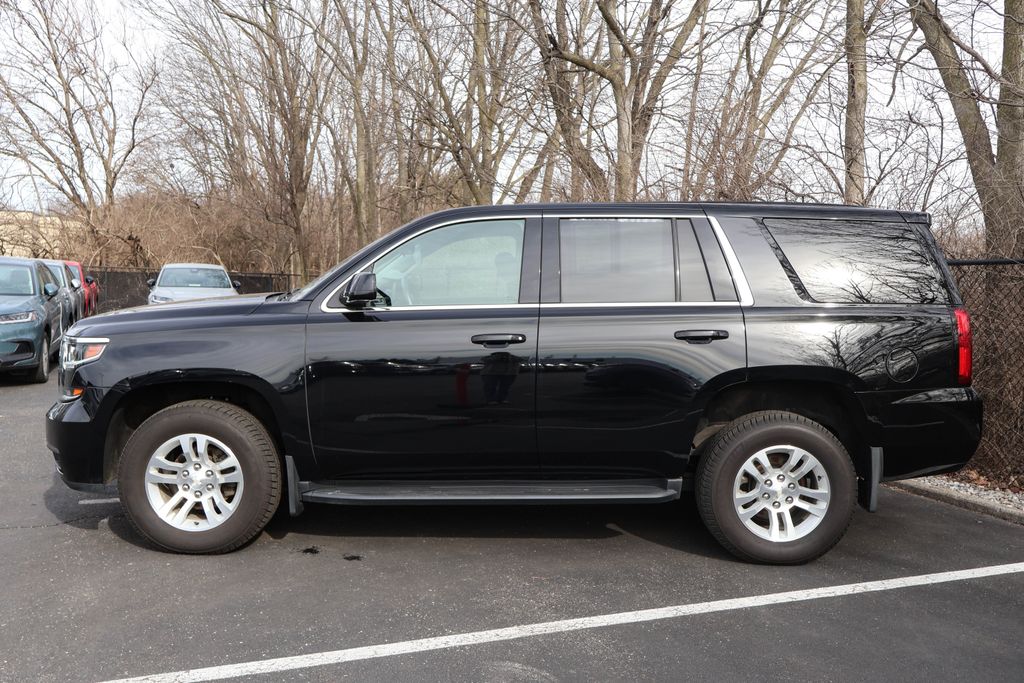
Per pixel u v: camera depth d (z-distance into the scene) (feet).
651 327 12.73
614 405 12.70
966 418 12.99
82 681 8.88
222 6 59.62
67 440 12.90
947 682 9.03
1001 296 17.60
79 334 13.24
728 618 10.80
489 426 12.76
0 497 16.26
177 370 12.66
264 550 13.35
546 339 12.69
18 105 84.33
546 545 13.82
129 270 84.99
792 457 12.83
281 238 91.56
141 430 12.80
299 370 12.71
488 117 37.70
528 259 13.15
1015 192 18.24
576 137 30.76
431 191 49.78
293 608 10.98
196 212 102.06
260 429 13.02
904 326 12.92
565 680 9.04
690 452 12.89
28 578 11.96
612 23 28.09
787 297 12.95
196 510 13.42
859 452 13.37
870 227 13.43
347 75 50.57
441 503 12.75
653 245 13.23
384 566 12.67
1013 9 21.07
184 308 13.58
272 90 73.87
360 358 12.69
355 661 9.45
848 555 13.42
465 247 13.23
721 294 12.96
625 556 13.29
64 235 87.97
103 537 13.89
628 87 29.43
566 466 13.06
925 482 17.67
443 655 9.63
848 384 12.71
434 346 12.69
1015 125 20.85
